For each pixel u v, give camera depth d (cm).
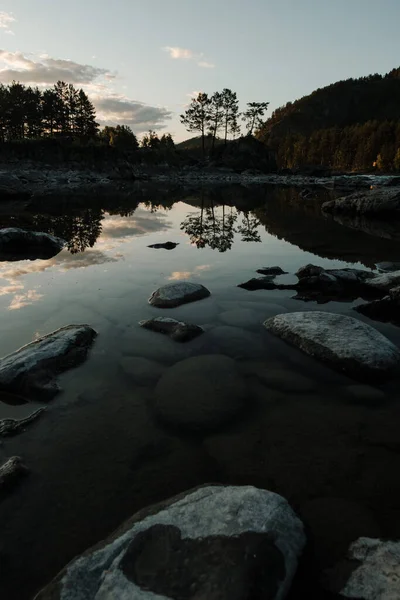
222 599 159
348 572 185
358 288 650
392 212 1591
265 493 212
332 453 278
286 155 10706
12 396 341
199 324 493
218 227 1345
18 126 6669
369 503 238
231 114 8206
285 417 316
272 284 656
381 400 341
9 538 214
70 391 347
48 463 266
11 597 185
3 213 1669
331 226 1391
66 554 205
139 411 320
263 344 441
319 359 402
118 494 242
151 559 181
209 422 306
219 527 192
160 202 2297
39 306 543
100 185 4003
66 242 1032
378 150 8625
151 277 702
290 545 186
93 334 449
